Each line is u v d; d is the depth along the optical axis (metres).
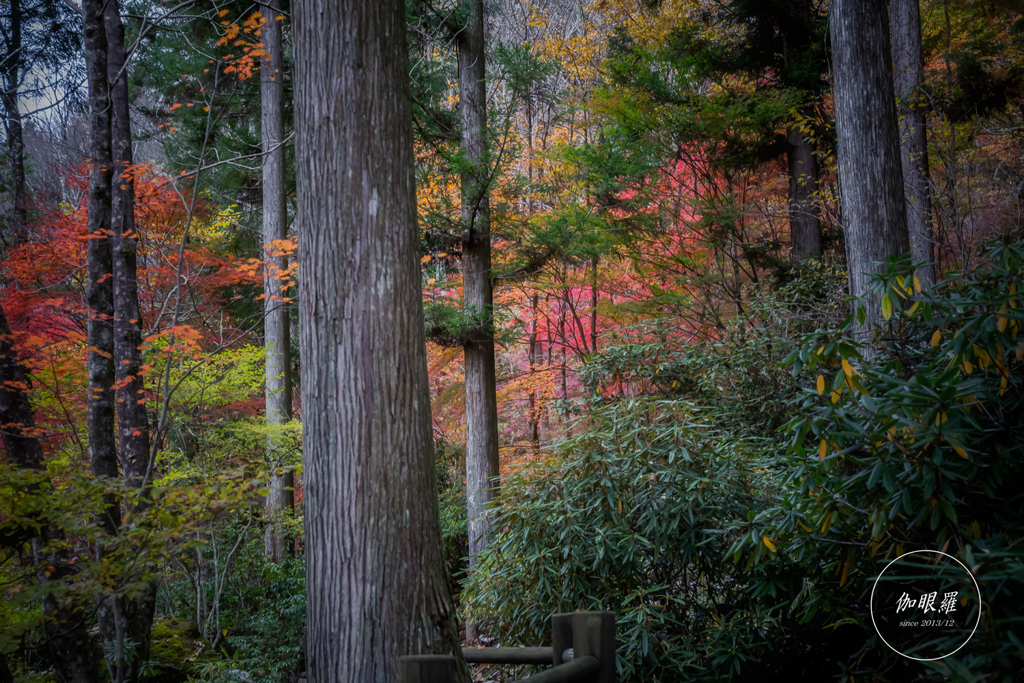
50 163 10.35
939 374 2.35
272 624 7.14
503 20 15.10
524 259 8.02
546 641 3.87
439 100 8.47
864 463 2.23
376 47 2.70
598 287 9.91
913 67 7.38
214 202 11.77
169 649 5.89
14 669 4.53
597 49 12.73
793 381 5.16
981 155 8.36
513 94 7.16
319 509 2.54
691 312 9.09
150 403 6.81
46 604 4.25
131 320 4.99
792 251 8.73
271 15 9.35
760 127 8.52
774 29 9.06
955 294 2.38
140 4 9.73
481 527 7.14
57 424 6.41
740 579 3.42
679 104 8.62
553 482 4.06
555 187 9.05
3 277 7.43
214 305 10.78
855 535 2.41
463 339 7.30
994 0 8.80
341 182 2.62
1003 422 2.17
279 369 9.49
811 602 2.54
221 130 11.66
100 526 3.65
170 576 3.86
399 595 2.46
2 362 4.55
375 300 2.59
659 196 8.91
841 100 4.73
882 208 4.50
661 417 4.23
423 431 2.66
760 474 3.80
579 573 3.76
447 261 8.54
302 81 2.71
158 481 6.11
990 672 1.66
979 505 2.23
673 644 3.46
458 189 7.82
